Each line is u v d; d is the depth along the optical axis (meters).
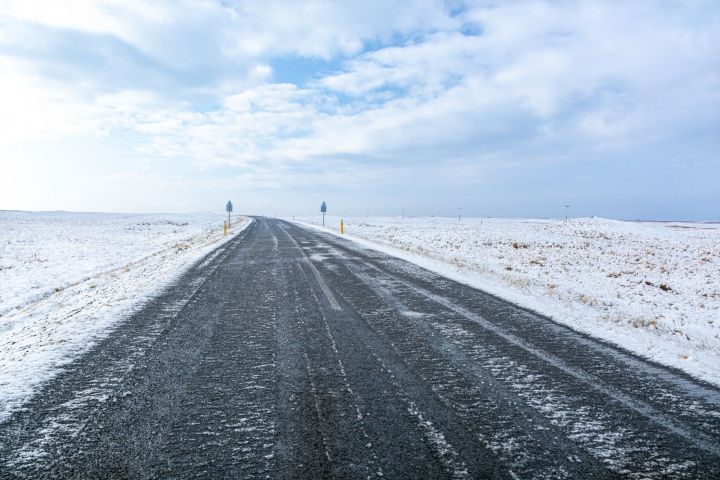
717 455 2.82
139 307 7.36
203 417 3.29
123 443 2.88
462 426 3.18
